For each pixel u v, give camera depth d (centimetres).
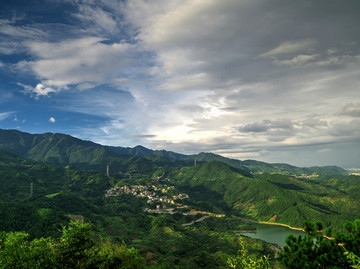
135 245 13200
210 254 12012
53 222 14475
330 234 1528
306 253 1495
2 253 2255
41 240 2645
